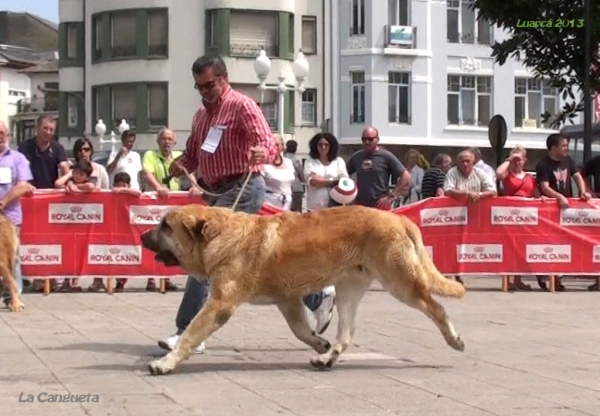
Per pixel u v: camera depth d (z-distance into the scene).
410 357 8.90
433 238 14.76
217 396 7.13
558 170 15.44
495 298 14.05
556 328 10.89
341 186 13.37
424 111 47.06
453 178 14.88
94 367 8.28
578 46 19.59
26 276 14.06
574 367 8.36
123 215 14.26
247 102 8.97
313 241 8.07
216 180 9.12
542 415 6.54
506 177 15.51
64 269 14.16
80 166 14.34
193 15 47.53
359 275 8.29
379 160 13.97
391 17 46.78
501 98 48.31
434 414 6.55
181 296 13.97
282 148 13.62
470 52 47.84
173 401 6.96
